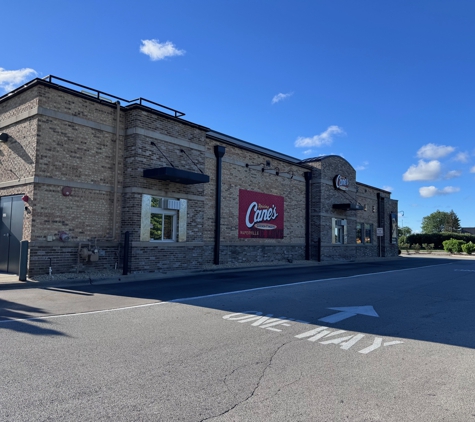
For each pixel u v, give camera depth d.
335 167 27.81
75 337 6.26
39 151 12.84
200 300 9.75
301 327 7.36
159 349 5.75
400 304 10.07
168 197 16.08
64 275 12.90
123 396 4.13
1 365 4.94
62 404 3.90
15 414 3.67
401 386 4.65
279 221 23.44
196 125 17.11
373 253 34.84
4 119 14.28
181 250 16.48
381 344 6.41
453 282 15.33
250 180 21.47
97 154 14.45
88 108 14.26
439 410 4.03
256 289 11.83
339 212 28.08
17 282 11.32
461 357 5.81
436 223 101.75
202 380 4.64
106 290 11.05
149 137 15.34
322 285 13.22
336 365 5.33
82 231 13.85
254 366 5.18
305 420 3.73
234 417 3.75
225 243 19.78
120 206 15.02
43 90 13.05
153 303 9.21
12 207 13.81
